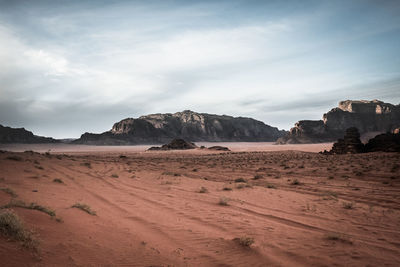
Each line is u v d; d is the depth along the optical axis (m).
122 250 5.13
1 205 6.52
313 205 11.95
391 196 15.18
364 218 9.52
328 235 6.82
